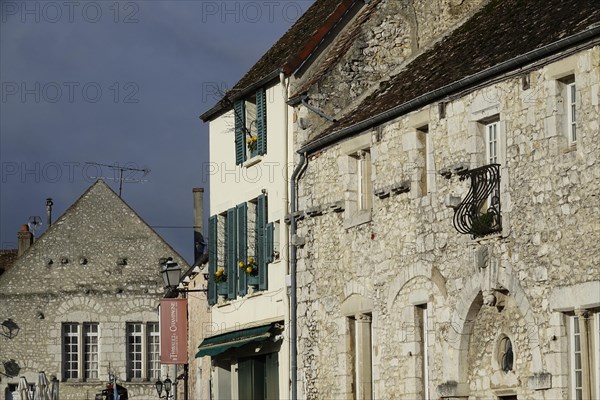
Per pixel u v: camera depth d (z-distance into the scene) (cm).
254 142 4184
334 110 3750
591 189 2570
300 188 3716
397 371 3195
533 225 2731
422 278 3102
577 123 2611
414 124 3153
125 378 6362
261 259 4075
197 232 6419
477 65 2950
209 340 4531
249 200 4228
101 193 6525
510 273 2789
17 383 6309
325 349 3550
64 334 6391
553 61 2681
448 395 2950
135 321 6419
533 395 2714
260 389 4241
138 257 6462
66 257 6438
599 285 2530
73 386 6316
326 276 3559
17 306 6372
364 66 3775
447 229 3012
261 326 4031
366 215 3356
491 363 2877
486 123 2933
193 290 4675
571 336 2638
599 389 2547
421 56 3622
